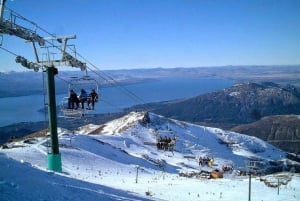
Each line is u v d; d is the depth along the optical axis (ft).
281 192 156.35
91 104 83.82
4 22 57.06
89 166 200.75
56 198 37.91
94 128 553.23
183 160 347.56
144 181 163.02
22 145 223.92
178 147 465.06
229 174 247.50
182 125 587.68
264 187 166.61
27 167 46.62
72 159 209.05
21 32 62.08
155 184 153.28
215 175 218.59
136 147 380.37
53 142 68.59
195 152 468.75
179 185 155.12
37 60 69.21
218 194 140.87
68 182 47.91
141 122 521.65
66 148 245.45
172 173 250.57
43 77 69.62
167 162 322.75
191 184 161.07
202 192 142.00
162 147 190.90
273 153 573.74
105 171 194.80
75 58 73.36
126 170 213.87
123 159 273.95
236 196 140.67
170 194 129.49
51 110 68.49
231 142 577.02
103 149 286.05
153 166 279.90
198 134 573.74
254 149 571.69
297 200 141.69
